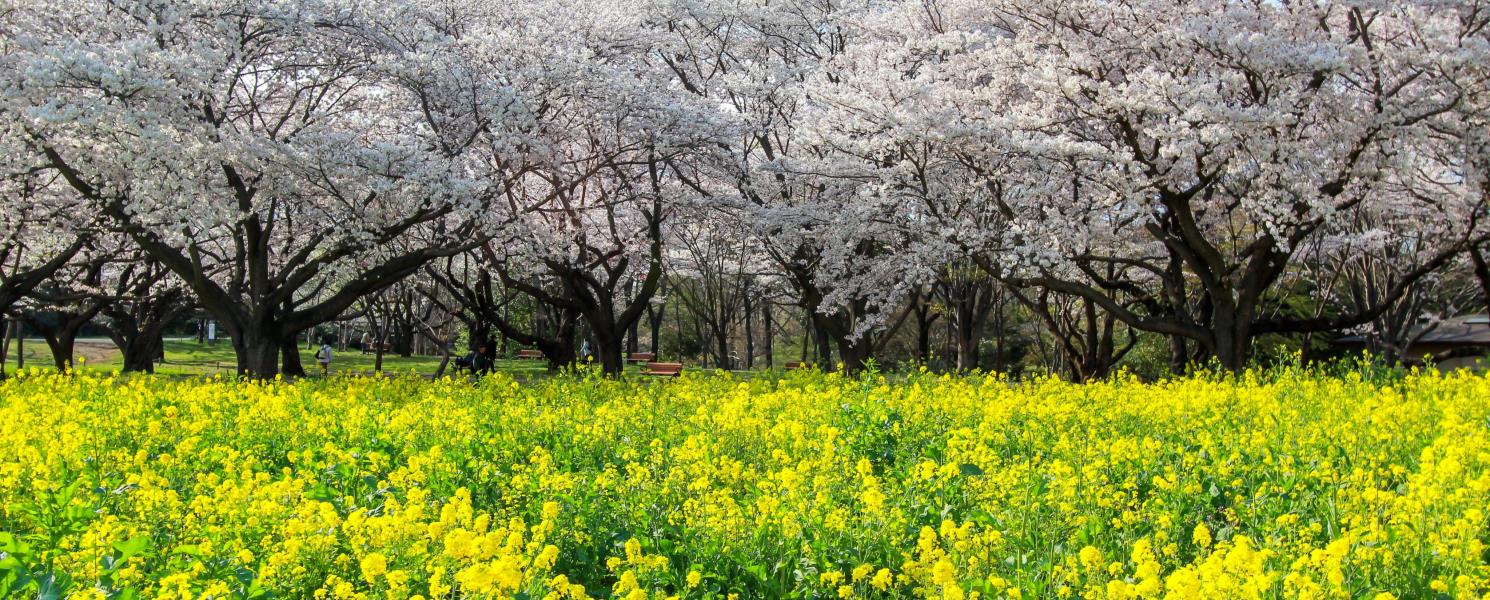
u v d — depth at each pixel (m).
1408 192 20.50
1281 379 11.99
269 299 18.11
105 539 4.71
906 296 24.31
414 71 17.78
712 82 24.69
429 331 27.31
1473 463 6.43
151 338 25.23
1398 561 4.70
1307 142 16.53
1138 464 7.16
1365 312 19.28
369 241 18.11
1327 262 25.84
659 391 12.00
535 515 5.96
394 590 4.04
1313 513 5.93
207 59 15.55
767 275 28.83
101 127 15.19
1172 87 15.88
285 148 16.34
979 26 21.75
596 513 5.62
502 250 23.33
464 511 4.96
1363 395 10.61
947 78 20.95
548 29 20.61
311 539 4.57
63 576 4.20
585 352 35.28
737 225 24.16
